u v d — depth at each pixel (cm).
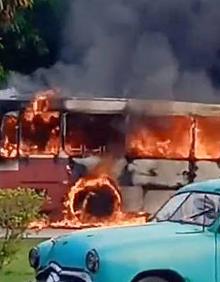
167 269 1198
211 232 1238
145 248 1201
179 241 1216
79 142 2312
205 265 1209
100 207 2319
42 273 1277
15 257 1694
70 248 1235
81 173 2312
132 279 1187
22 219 1593
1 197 1574
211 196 1301
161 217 1352
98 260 1184
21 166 2283
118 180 2331
